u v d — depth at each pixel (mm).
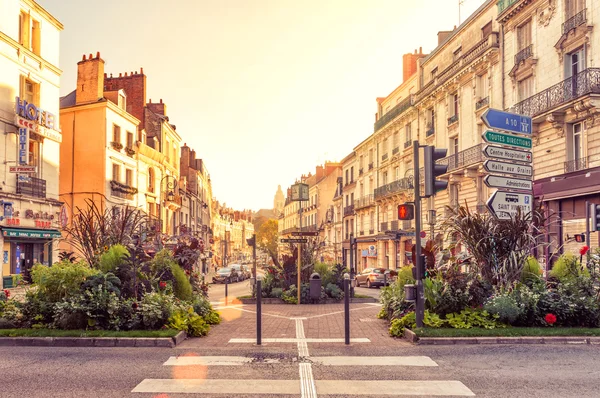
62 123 28578
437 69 31281
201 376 6008
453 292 9352
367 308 14531
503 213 10148
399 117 37000
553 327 8625
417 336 8156
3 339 7879
